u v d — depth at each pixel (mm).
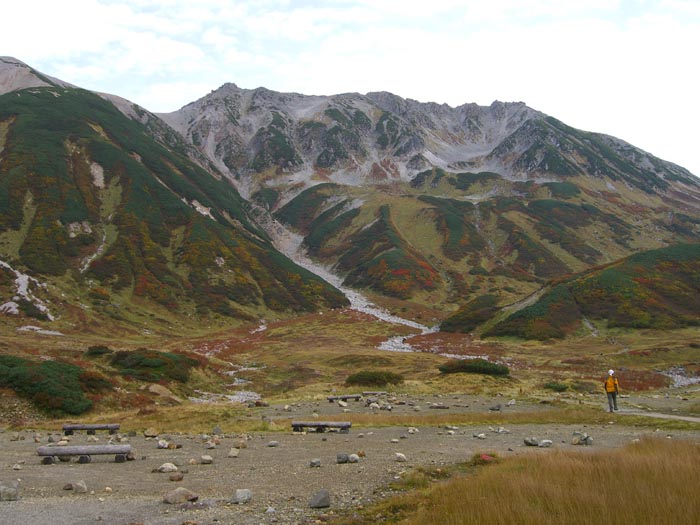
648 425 23156
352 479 12445
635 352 70375
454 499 9477
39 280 105125
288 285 154625
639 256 117438
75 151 167500
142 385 40250
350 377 44594
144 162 189250
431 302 158000
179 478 12664
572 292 107562
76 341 77000
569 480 10609
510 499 9188
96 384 35312
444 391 40312
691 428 21953
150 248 137750
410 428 22203
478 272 181000
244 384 53000
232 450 16453
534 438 18422
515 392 38812
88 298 107188
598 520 8180
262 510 9820
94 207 145750
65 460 15859
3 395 30609
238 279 142625
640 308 96750
